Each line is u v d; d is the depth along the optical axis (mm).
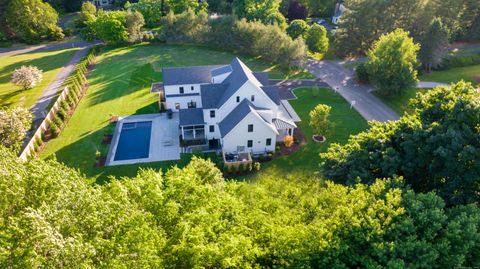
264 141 39000
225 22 78688
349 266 15148
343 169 25188
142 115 49188
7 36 88750
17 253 11195
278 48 68312
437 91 26172
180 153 40031
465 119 21531
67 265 11695
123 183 19109
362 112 49812
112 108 51344
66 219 13242
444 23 68188
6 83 60625
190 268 15086
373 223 15219
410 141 22578
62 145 41281
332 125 41875
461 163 20234
